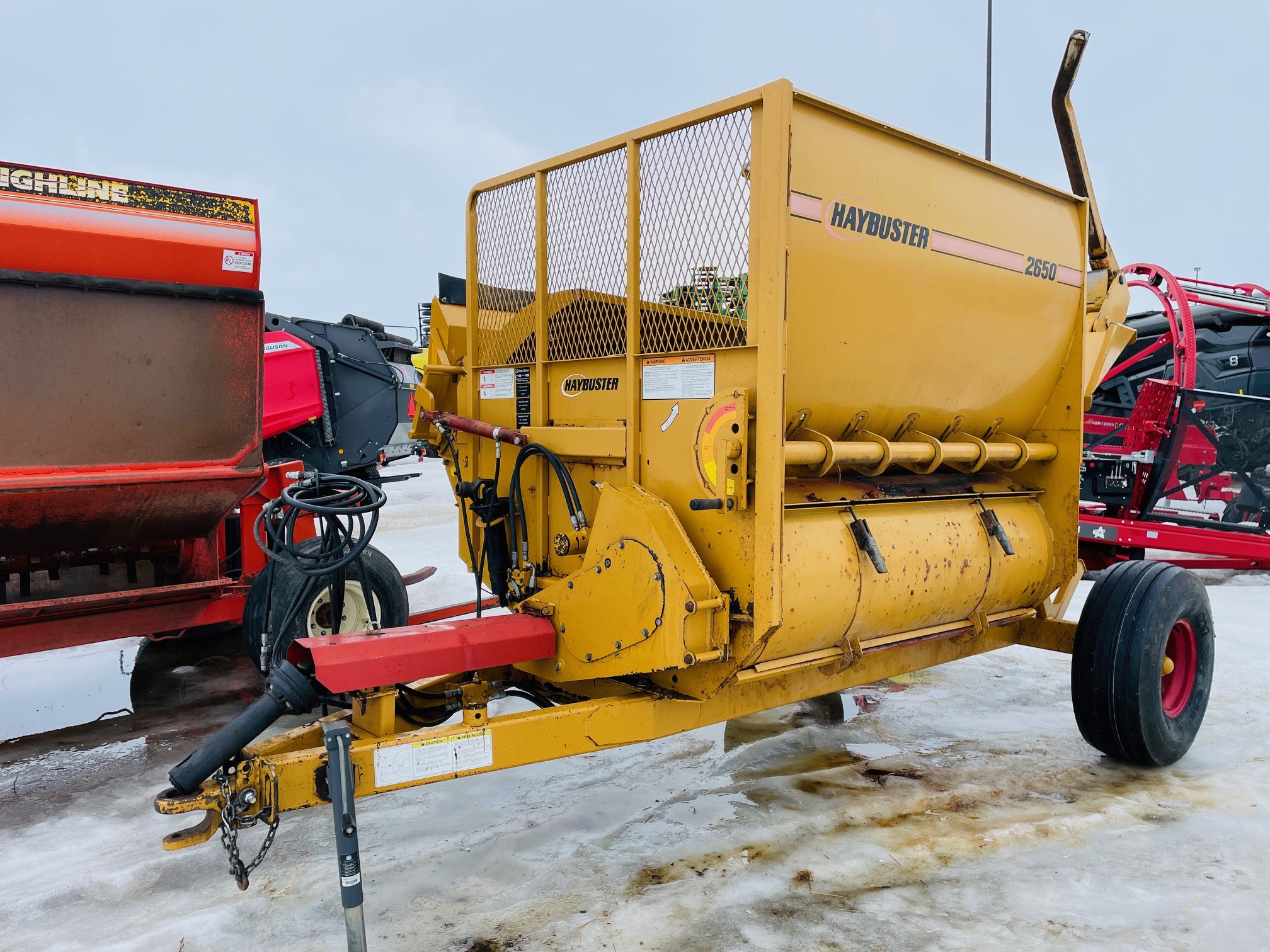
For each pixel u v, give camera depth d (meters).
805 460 2.99
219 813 2.42
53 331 3.33
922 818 3.46
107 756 4.21
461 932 2.64
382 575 4.69
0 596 3.90
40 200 3.22
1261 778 3.90
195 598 4.44
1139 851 3.18
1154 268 8.62
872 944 2.57
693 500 2.88
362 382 7.08
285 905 2.79
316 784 2.49
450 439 4.03
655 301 3.06
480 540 3.88
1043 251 3.94
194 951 2.54
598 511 3.10
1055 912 2.76
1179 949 2.56
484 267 3.86
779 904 2.79
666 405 3.02
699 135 2.90
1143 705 3.81
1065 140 4.53
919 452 3.52
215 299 3.69
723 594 2.85
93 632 4.18
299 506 2.83
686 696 3.05
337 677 2.60
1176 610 3.92
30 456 3.37
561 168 3.43
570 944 2.57
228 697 5.15
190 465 3.76
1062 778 3.89
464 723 2.74
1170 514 8.02
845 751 4.21
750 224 2.74
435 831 3.34
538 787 3.76
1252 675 5.38
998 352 3.77
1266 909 2.78
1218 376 10.16
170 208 3.52
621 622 2.96
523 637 3.12
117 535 3.89
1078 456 4.11
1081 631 4.01
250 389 3.86
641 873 2.99
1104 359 4.44
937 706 4.90
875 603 3.22
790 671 3.07
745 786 3.77
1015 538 3.93
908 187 3.25
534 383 3.59
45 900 2.85
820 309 2.96
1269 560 7.95
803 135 2.83
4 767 4.08
